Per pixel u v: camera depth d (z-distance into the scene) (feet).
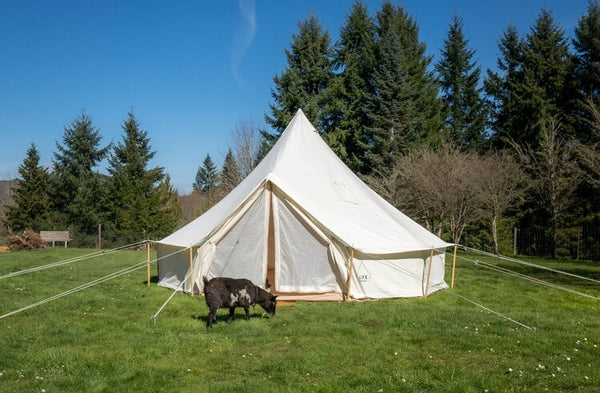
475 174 90.94
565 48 120.06
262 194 40.91
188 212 176.55
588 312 35.99
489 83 129.80
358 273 39.83
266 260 40.60
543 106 113.09
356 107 129.80
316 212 40.37
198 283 40.27
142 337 26.37
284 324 29.86
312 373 21.07
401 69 121.90
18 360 22.17
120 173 122.11
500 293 44.11
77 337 26.32
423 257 42.52
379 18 139.54
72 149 126.41
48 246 100.83
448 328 29.30
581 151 83.51
